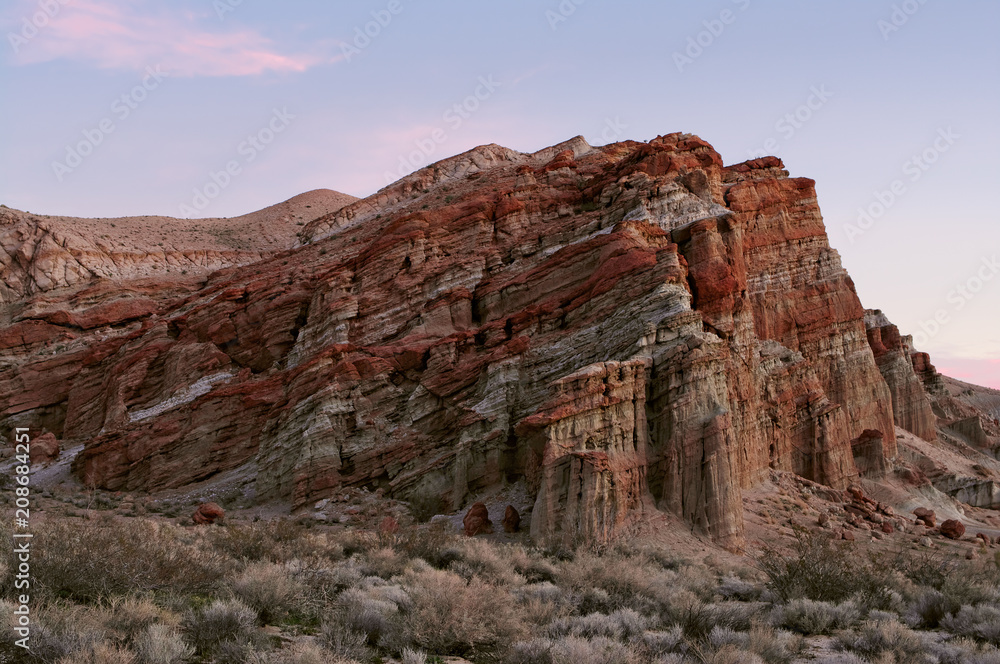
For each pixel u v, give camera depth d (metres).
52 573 13.95
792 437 48.50
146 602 12.92
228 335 56.94
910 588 22.09
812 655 15.24
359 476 42.47
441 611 14.78
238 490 45.53
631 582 20.02
